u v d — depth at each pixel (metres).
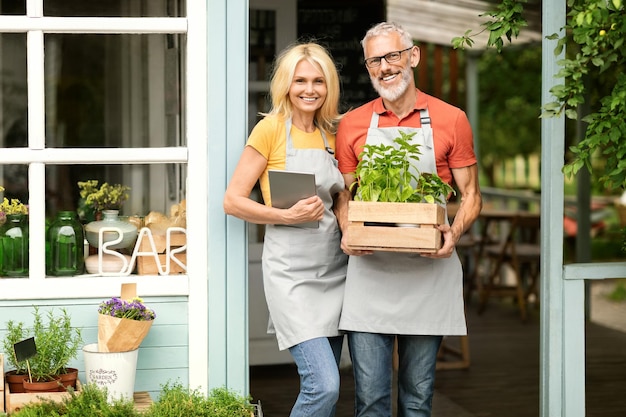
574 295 3.69
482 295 8.23
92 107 5.37
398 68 3.29
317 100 3.32
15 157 3.39
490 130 15.92
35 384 3.21
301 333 3.25
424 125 3.36
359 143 3.42
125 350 3.26
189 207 3.48
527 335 7.32
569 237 10.47
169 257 3.53
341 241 3.34
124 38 5.31
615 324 7.84
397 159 3.21
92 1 4.55
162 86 5.29
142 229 3.54
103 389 3.19
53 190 5.02
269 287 3.33
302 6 6.32
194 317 3.49
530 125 15.56
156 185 5.09
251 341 5.98
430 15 7.98
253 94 5.91
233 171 3.49
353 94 6.39
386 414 3.47
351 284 3.37
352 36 6.38
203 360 3.50
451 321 3.36
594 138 3.40
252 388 5.52
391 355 3.46
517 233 9.44
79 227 3.52
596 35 3.40
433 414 5.00
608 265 3.70
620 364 6.24
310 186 3.18
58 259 3.45
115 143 5.39
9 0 4.65
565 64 3.41
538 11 6.80
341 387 5.58
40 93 3.41
